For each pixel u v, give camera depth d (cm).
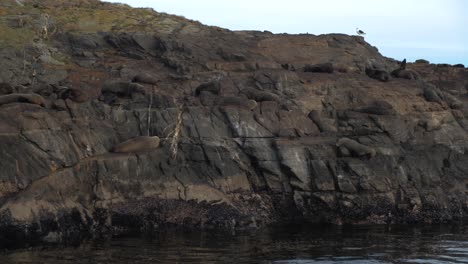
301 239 2378
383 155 2959
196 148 2783
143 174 2608
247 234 2445
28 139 2500
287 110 3189
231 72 3794
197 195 2616
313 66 3912
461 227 2681
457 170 3117
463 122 3547
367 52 4562
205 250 2142
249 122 2944
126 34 4091
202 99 3153
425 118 3416
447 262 2052
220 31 4559
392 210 2794
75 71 3772
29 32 4103
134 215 2478
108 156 2619
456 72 4928
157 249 2138
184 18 4903
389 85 3725
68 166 2516
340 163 2859
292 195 2786
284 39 4400
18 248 2100
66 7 4678
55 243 2188
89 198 2458
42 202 2328
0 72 3550
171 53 3972
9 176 2378
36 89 2989
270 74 3550
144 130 2891
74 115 2788
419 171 3002
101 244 2186
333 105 3484
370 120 3216
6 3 4494
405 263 2028
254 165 2836
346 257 2097
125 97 3181
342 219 2739
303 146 2888
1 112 2553
